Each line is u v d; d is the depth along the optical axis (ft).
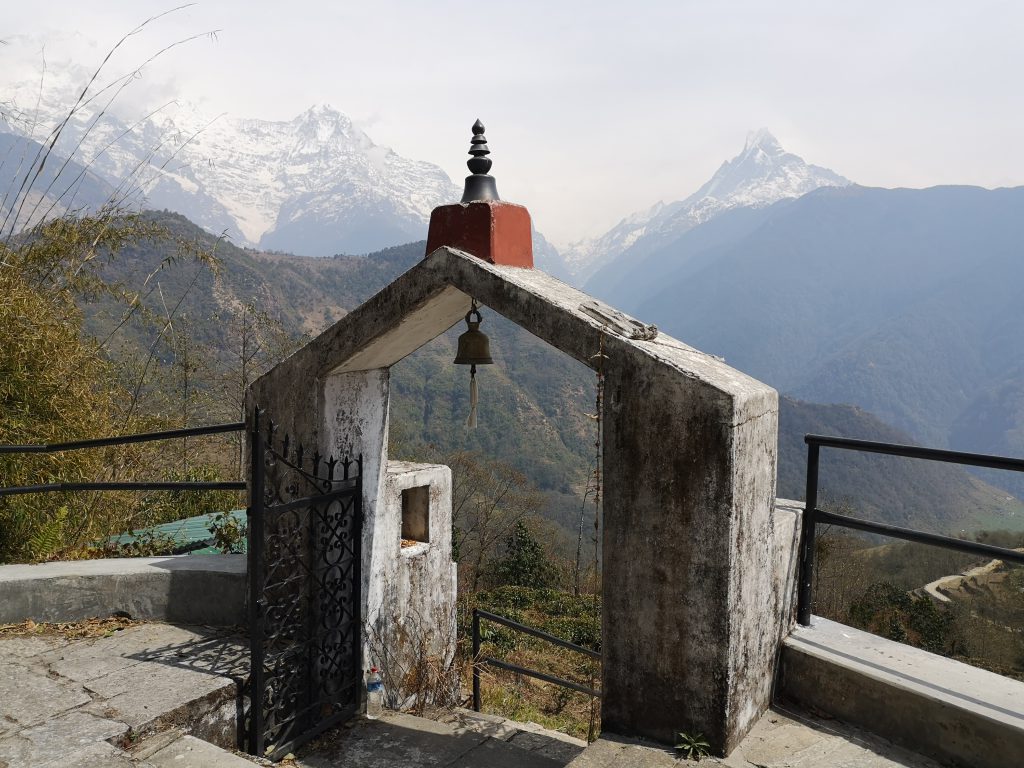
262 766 10.52
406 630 15.97
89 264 24.06
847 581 68.59
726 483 9.42
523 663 39.22
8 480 16.48
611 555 10.51
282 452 13.87
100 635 13.75
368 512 14.57
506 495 76.54
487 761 12.87
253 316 51.72
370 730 13.84
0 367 16.57
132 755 9.83
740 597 9.82
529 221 12.75
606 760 9.80
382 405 15.07
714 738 9.77
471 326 13.21
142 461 25.90
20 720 10.37
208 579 14.52
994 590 90.43
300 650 13.19
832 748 10.11
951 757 9.68
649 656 10.26
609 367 10.33
